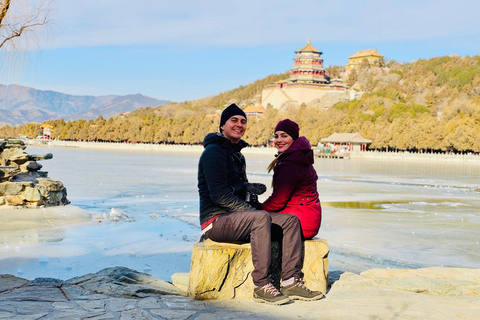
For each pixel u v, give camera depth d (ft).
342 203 87.25
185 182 121.39
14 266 37.06
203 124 557.33
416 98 598.34
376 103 560.61
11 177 61.16
